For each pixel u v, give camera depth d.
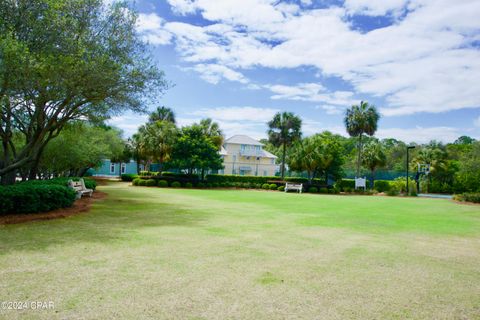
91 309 3.39
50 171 23.92
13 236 6.61
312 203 18.31
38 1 9.72
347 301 3.90
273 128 38.78
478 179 27.69
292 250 6.38
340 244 7.15
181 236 7.31
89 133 22.70
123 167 55.38
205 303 3.66
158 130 33.31
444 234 9.09
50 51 9.68
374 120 37.91
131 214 10.56
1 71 8.18
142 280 4.33
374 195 33.28
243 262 5.38
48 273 4.48
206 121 39.28
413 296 4.16
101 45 10.80
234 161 51.56
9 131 11.97
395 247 7.09
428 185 38.06
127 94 11.74
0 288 3.91
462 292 4.37
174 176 34.97
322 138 38.00
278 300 3.83
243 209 13.58
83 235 6.95
